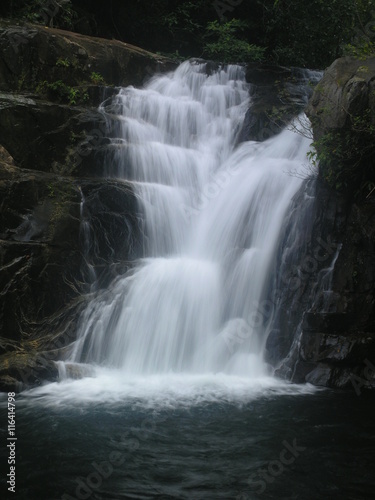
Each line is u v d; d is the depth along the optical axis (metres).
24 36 12.06
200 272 9.66
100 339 9.03
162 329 9.07
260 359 9.21
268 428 6.83
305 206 9.60
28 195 9.54
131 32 17.95
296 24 18.81
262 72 14.33
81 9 16.17
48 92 12.28
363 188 9.39
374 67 9.48
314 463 5.95
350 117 9.05
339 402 7.80
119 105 12.65
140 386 8.28
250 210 10.42
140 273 9.57
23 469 5.77
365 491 5.40
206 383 8.49
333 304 8.97
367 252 8.98
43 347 8.90
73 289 9.54
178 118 13.10
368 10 13.05
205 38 18.45
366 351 8.56
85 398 7.77
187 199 11.23
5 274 8.99
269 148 11.91
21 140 10.70
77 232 9.74
